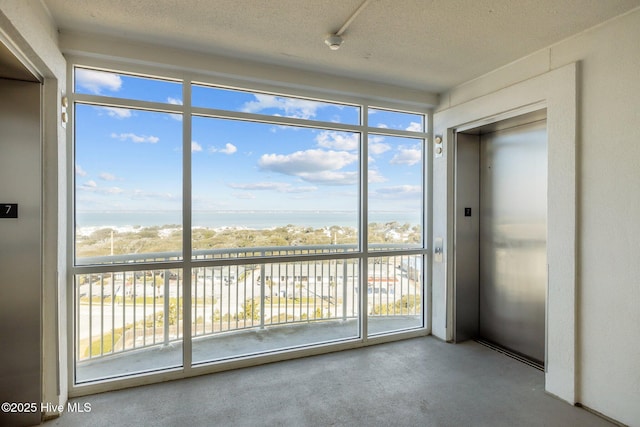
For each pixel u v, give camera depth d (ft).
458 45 8.35
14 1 5.10
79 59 8.06
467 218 11.67
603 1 6.43
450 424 7.04
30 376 7.07
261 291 11.16
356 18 7.15
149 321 9.46
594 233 7.38
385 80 10.68
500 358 10.27
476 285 11.87
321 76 10.14
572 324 7.73
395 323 12.47
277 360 10.07
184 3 6.63
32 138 7.04
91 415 7.32
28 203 7.04
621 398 6.93
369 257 11.34
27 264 7.05
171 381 8.85
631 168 6.77
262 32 7.78
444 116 11.60
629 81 6.79
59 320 7.38
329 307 11.87
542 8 6.68
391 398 8.04
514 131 10.52
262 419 7.21
